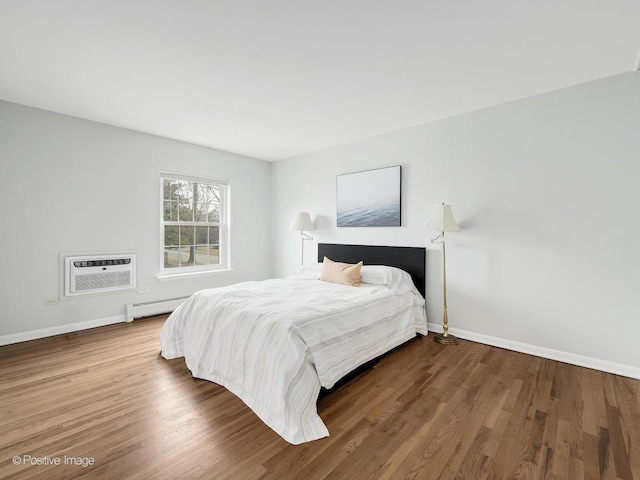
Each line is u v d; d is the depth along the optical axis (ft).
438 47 6.57
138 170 12.07
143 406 6.23
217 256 14.98
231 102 9.35
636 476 4.46
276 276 16.90
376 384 7.22
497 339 9.61
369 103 9.44
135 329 10.98
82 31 5.99
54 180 10.22
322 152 14.49
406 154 11.63
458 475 4.47
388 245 12.19
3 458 4.73
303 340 6.23
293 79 7.95
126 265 11.76
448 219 9.53
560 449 5.02
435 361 8.52
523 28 5.93
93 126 10.95
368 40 6.32
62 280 10.43
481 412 6.06
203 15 5.54
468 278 10.17
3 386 6.97
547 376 7.59
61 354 8.79
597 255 7.99
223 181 14.89
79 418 5.80
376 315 8.46
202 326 7.95
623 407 6.21
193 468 4.57
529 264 9.01
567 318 8.43
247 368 6.49
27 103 9.49
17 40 6.27
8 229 9.46
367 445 5.12
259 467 4.61
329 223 14.28
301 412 5.59
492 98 9.09
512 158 9.25
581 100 8.16
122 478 4.36
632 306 7.55
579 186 8.21
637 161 7.47
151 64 7.24
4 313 9.45
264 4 5.26
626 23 5.74
